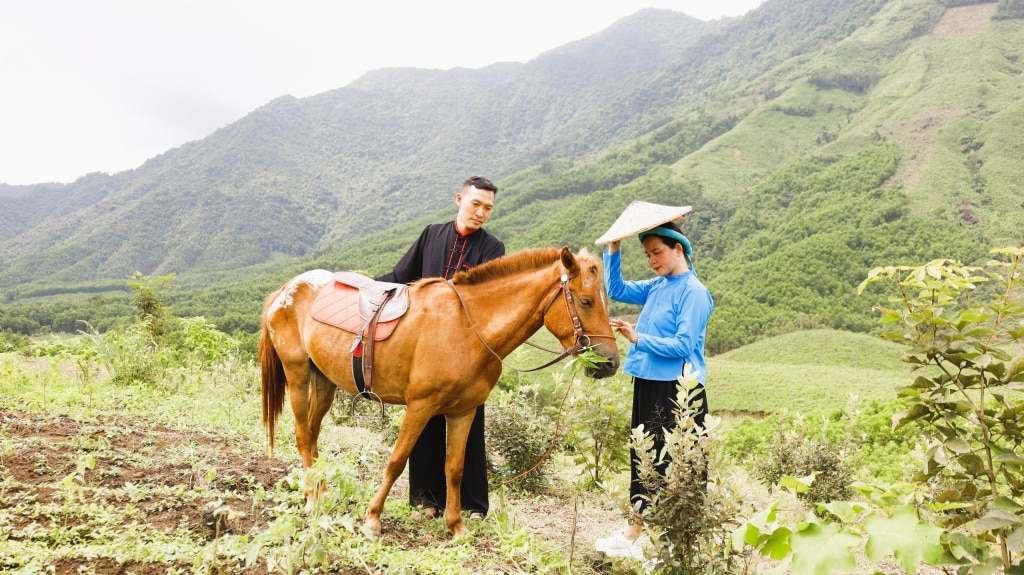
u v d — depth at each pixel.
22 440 5.00
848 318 94.12
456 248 5.02
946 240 107.06
